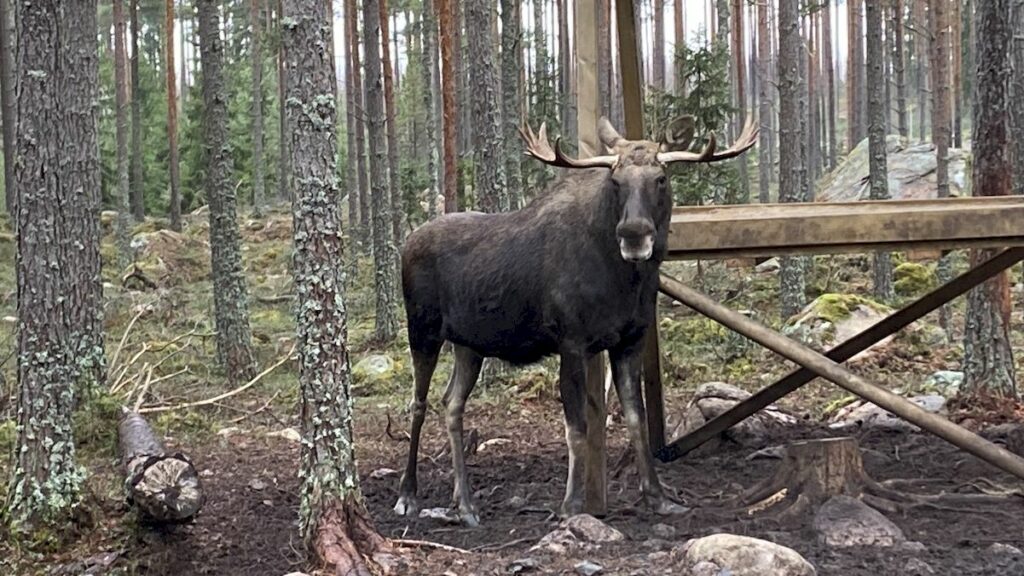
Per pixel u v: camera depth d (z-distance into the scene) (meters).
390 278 17.09
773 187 35.28
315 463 5.85
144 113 36.25
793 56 14.84
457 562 5.77
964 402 10.44
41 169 6.84
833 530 6.11
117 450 7.59
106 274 23.61
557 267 6.43
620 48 8.01
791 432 9.67
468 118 30.98
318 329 5.79
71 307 6.85
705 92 15.23
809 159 31.31
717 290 18.77
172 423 10.73
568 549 5.91
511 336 6.84
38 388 6.69
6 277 21.80
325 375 5.83
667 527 6.37
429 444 10.06
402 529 6.80
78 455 7.73
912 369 13.38
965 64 36.19
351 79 27.39
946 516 6.71
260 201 32.25
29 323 6.74
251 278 24.36
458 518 6.94
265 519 7.21
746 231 6.97
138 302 19.47
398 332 17.33
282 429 10.89
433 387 13.42
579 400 6.52
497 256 6.78
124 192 25.02
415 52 30.81
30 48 6.99
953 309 18.42
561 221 6.48
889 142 25.16
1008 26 10.39
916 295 18.38
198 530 6.86
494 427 10.80
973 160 10.68
